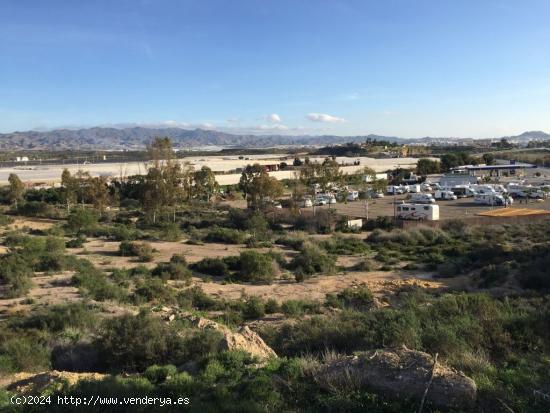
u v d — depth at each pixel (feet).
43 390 24.80
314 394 23.91
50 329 45.39
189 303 65.51
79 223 161.27
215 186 262.88
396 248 131.85
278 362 28.71
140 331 33.78
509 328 33.40
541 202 241.35
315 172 250.98
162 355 32.81
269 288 81.15
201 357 30.35
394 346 30.48
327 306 64.44
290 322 48.24
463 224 166.50
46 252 103.96
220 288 80.84
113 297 65.36
